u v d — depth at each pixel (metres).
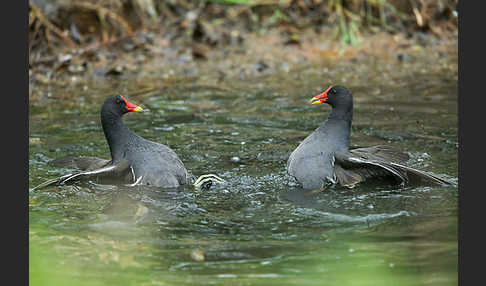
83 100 16.44
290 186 10.98
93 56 19.64
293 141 13.20
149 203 10.16
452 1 22.66
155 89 17.33
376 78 18.19
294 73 18.89
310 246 8.47
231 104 15.88
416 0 22.62
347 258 8.03
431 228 9.00
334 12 22.48
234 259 8.09
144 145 11.26
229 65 19.56
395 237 8.70
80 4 20.81
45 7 20.33
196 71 19.08
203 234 8.96
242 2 22.03
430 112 14.83
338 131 11.70
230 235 8.92
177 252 8.32
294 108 15.50
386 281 7.29
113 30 20.84
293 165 11.37
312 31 21.92
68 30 20.33
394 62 19.84
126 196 10.45
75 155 12.40
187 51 20.30
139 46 20.33
